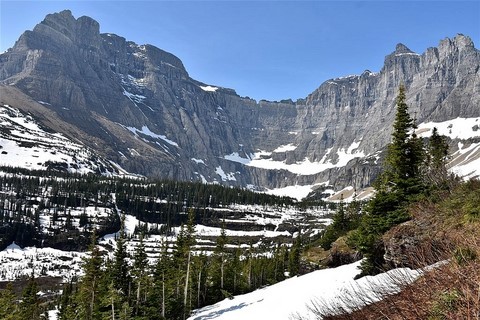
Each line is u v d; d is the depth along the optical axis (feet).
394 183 76.02
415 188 71.26
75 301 162.30
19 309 168.14
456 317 12.85
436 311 13.96
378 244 55.42
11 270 379.35
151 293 164.96
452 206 41.86
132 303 156.97
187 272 169.68
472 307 12.46
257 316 57.16
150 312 156.87
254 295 128.16
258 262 250.57
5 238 433.48
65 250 463.01
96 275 146.00
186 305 163.12
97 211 548.31
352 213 192.03
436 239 20.71
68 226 485.56
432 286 15.43
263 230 614.75
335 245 98.32
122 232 169.99
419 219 47.52
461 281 13.76
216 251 208.54
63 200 553.64
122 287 159.12
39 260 418.72
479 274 13.14
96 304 142.51
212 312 122.01
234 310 92.27
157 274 172.96
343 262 92.07
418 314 14.66
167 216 601.21
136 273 166.40
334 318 24.40
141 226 548.72
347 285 55.52
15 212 484.74
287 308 56.03
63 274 385.91
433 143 100.42
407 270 19.60
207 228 602.03
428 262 17.54
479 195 37.55
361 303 23.68
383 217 69.00
